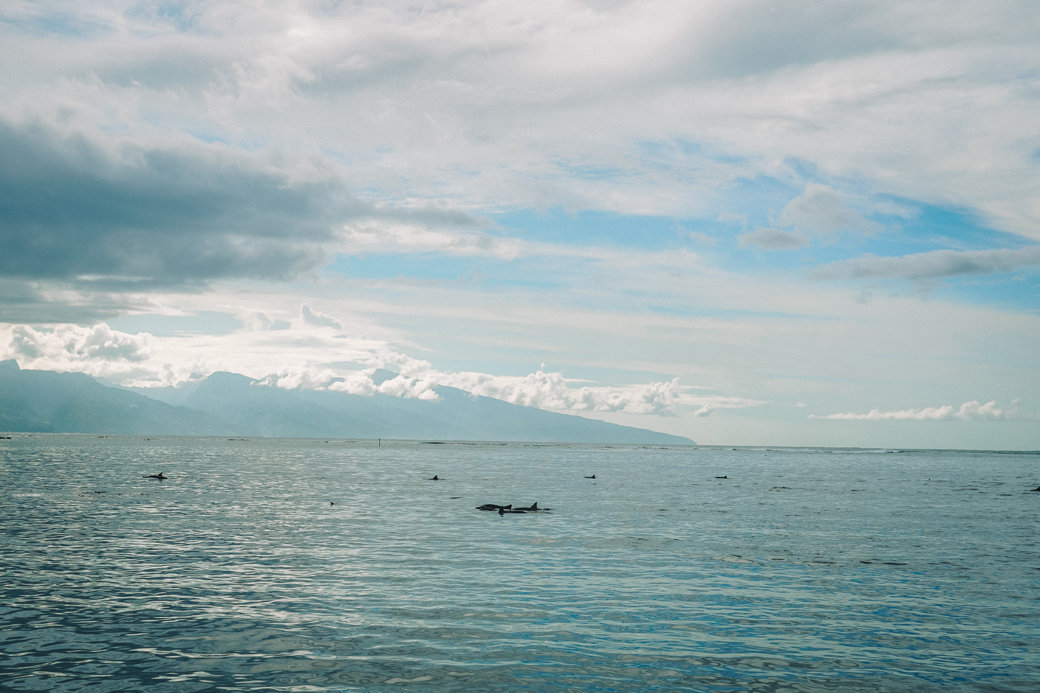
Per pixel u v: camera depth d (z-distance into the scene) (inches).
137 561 1374.3
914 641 924.0
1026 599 1147.9
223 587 1162.6
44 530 1763.0
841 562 1459.2
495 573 1301.7
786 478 4862.2
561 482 3988.7
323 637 907.4
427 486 3496.6
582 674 794.2
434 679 772.0
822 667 826.2
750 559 1483.8
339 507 2409.0
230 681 758.5
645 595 1147.9
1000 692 757.9
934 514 2421.3
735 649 884.6
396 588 1172.5
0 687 732.7
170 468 4813.0
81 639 886.4
